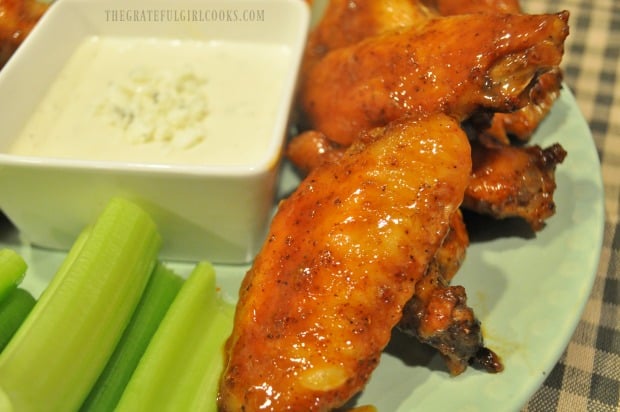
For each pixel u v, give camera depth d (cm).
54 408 21
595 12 38
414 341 23
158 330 23
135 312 24
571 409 24
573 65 35
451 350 21
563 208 25
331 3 29
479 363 22
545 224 25
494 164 24
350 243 20
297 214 21
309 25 29
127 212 24
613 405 24
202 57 29
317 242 20
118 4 29
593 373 25
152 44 30
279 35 29
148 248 24
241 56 29
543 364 22
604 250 28
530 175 24
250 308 21
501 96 23
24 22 29
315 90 27
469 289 24
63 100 28
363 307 20
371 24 28
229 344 22
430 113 23
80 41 30
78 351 21
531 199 24
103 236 23
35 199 25
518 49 22
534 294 23
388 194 20
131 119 26
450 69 23
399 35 25
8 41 29
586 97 34
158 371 22
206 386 22
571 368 25
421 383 22
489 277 24
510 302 23
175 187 24
